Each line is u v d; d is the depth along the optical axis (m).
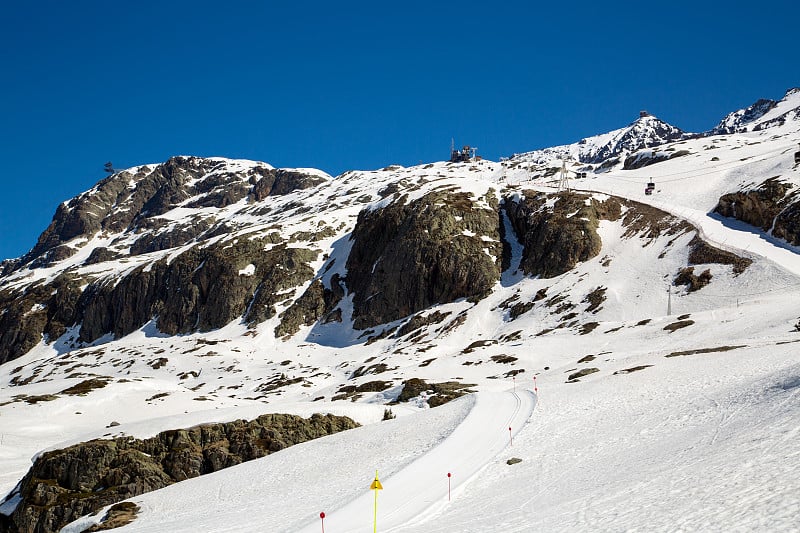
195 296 183.00
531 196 158.75
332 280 169.00
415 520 29.86
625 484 29.02
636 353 78.69
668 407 44.94
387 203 177.38
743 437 31.56
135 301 198.12
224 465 55.69
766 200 123.44
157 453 55.84
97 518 46.53
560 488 31.12
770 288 95.44
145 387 97.19
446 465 39.84
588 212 142.25
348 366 121.12
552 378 72.81
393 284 150.25
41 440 76.12
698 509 22.67
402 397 77.06
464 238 150.38
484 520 27.69
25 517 50.38
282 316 162.75
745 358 57.16
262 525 33.59
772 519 19.78
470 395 63.75
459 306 136.25
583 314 110.88
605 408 49.38
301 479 45.81
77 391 92.69
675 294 106.00
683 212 136.00
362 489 37.47
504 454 40.94
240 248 186.50
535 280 133.75
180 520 40.38
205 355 144.88
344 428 63.00
